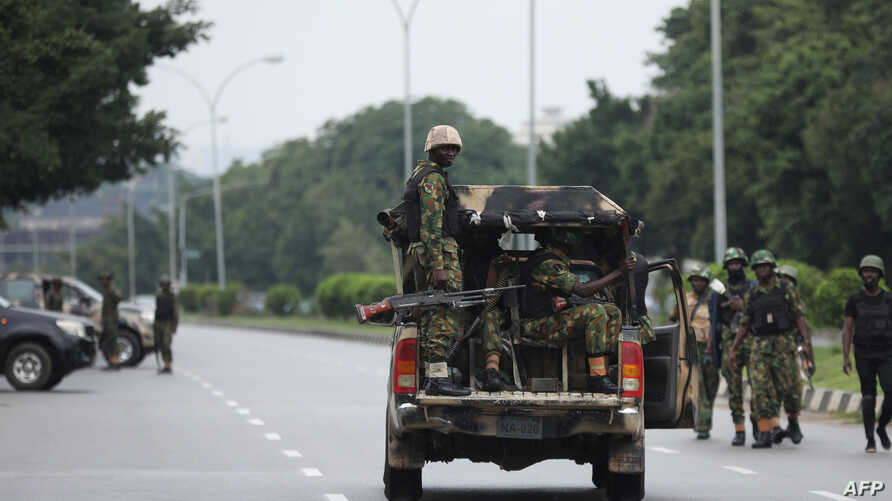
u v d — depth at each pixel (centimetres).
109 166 8638
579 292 2569
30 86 6812
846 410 5072
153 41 8994
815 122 11931
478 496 2967
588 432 2502
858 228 12219
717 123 8300
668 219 16288
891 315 3784
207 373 7769
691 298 4269
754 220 14838
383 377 7394
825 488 3070
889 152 10969
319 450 3897
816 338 9894
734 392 4088
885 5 12638
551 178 19738
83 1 8500
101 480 3194
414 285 2608
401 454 2658
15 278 8319
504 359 2609
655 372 2792
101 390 6397
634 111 19838
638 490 2681
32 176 7894
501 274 2612
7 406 5438
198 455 3759
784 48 13788
